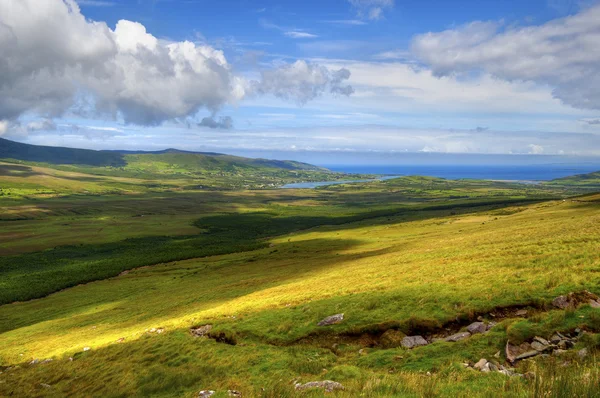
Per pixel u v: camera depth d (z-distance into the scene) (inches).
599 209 3713.1
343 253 3816.4
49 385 1286.9
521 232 2413.9
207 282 3216.0
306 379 775.1
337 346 975.0
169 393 919.7
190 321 1526.8
